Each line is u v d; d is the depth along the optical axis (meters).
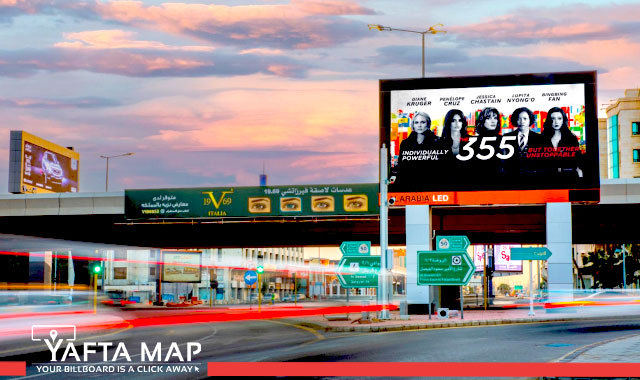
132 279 105.00
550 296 44.53
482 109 45.97
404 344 23.09
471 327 32.78
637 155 108.88
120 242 74.69
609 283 93.44
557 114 45.25
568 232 44.66
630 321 36.72
